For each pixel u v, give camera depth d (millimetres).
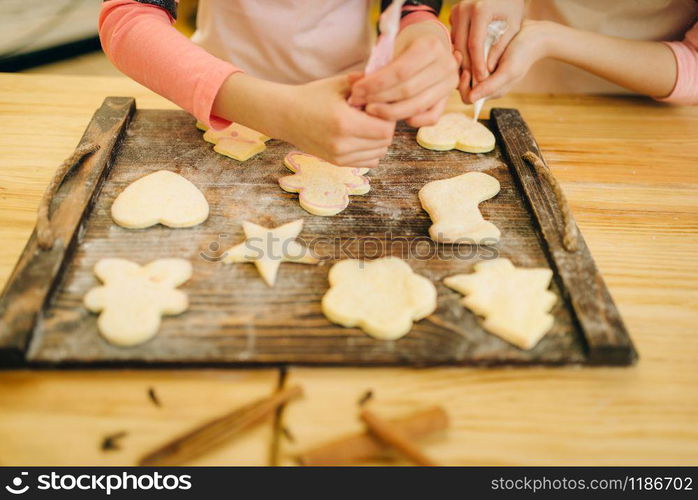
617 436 571
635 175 957
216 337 623
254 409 565
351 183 858
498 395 604
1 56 2135
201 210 783
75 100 1078
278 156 926
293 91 752
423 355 618
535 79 1296
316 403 585
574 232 755
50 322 625
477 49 878
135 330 604
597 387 618
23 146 949
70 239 708
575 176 945
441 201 829
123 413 567
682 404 605
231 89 781
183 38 848
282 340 625
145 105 1067
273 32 1085
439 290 698
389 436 539
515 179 899
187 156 908
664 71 1072
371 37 1199
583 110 1137
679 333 684
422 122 757
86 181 806
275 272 701
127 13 856
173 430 555
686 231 843
